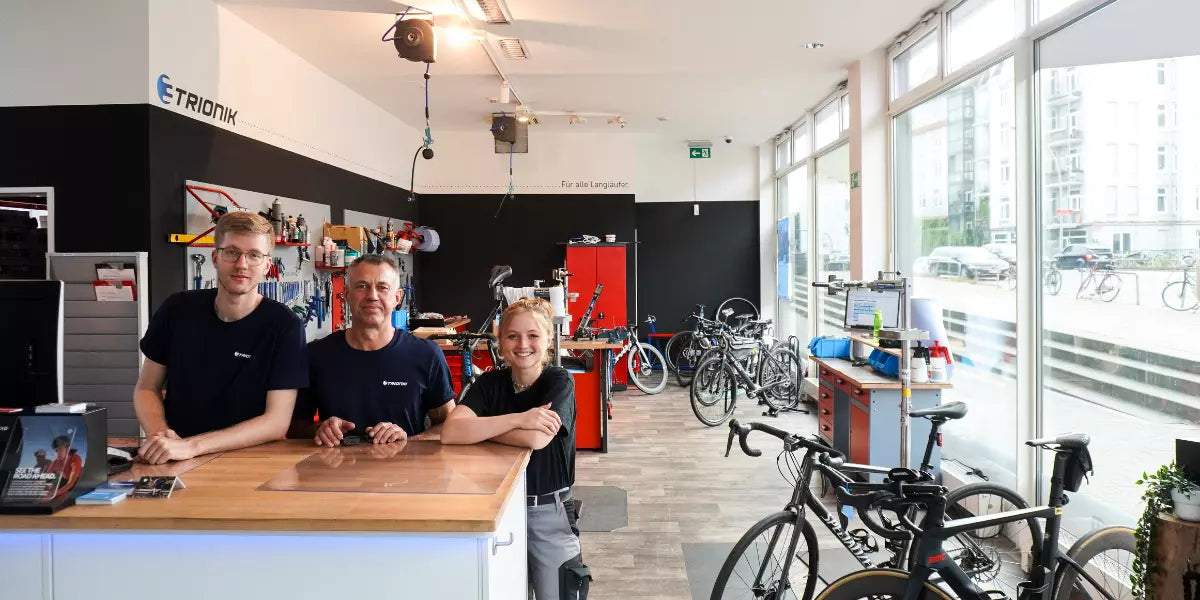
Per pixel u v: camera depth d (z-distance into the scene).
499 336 2.37
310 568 1.60
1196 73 2.72
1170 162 2.86
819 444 2.73
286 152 5.60
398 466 1.93
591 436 6.11
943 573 2.24
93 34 3.93
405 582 1.60
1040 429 3.92
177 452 1.98
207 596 1.61
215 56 4.58
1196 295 2.72
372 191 7.65
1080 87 3.51
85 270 3.84
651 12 4.82
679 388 9.34
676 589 3.44
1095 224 3.38
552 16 4.89
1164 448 2.91
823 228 8.18
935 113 5.12
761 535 2.85
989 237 4.38
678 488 5.03
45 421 1.66
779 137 10.16
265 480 1.82
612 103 7.75
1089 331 3.44
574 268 9.44
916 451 4.43
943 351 4.44
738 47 5.65
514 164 9.66
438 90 7.08
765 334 9.58
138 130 3.93
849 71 6.20
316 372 2.46
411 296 8.92
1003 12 4.17
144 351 2.38
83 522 1.57
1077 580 2.54
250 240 2.23
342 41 5.41
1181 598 2.13
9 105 3.99
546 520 2.28
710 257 10.93
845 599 2.36
